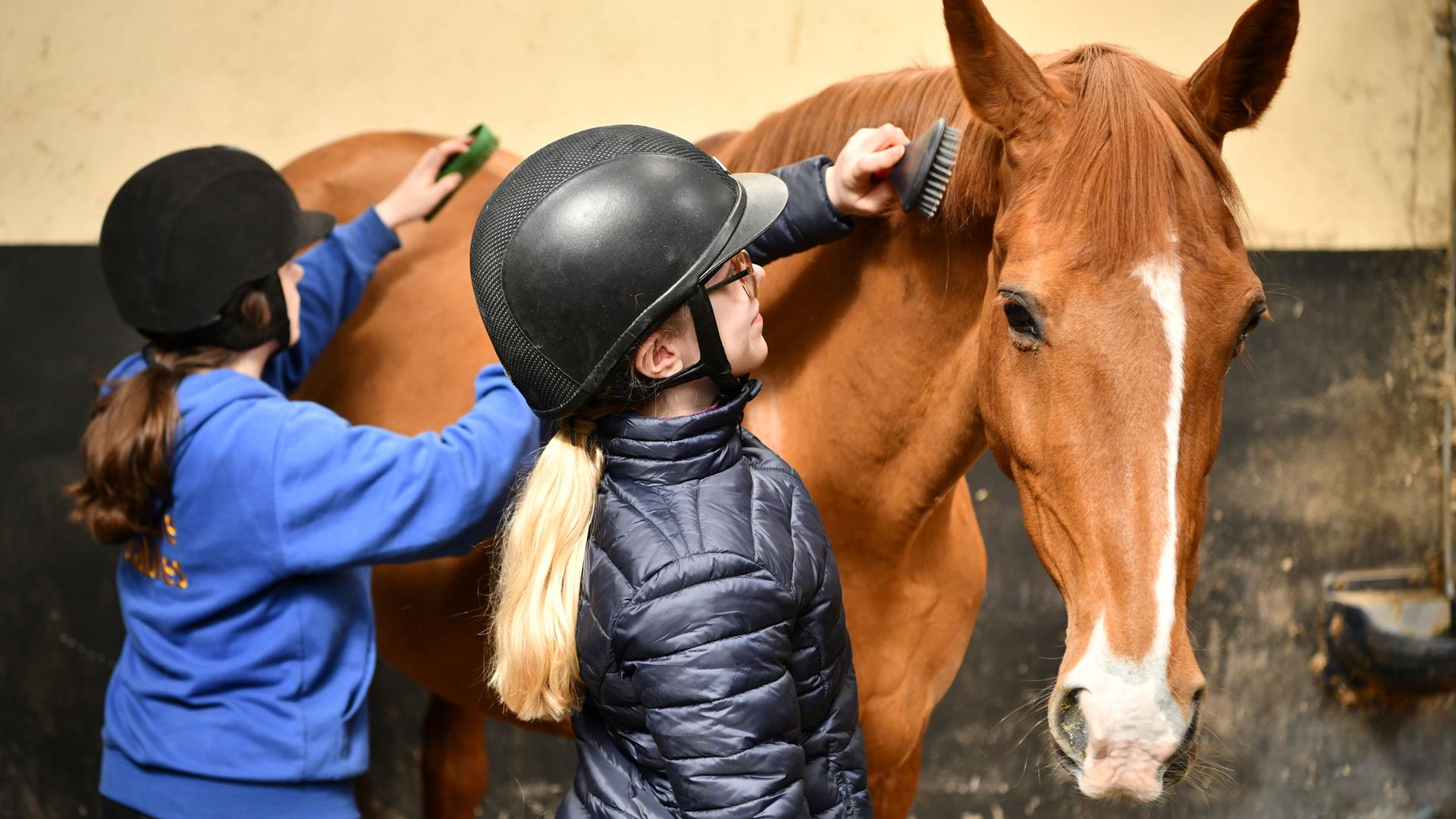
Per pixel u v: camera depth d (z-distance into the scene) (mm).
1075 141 854
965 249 1014
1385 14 2199
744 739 729
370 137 1904
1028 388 875
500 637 832
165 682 1162
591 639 782
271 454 1102
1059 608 2207
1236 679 2248
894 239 1073
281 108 2117
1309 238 2230
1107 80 869
